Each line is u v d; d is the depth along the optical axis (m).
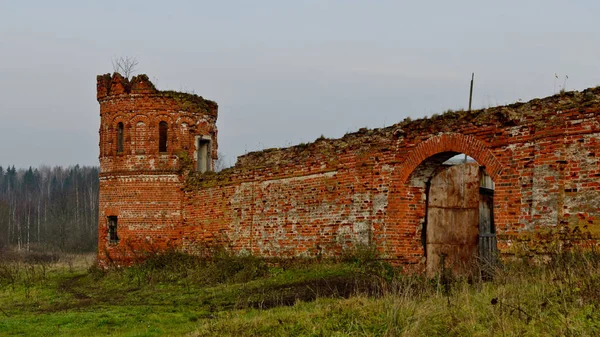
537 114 14.91
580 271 11.55
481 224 20.75
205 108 30.11
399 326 10.73
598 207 13.52
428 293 13.12
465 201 18.53
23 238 80.38
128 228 28.73
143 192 28.73
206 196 27.16
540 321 9.77
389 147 19.09
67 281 28.17
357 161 20.05
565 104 14.38
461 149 16.77
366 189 19.62
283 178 23.14
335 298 14.88
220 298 18.05
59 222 75.69
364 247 19.42
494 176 15.77
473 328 10.12
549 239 14.12
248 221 24.62
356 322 11.17
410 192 18.81
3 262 37.75
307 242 21.80
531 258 14.43
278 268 22.42
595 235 13.44
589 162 13.79
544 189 14.49
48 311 18.02
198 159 30.45
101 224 29.59
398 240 18.66
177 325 14.32
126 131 29.11
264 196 23.98
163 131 29.39
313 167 21.80
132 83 29.12
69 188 110.56
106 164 29.53
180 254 27.62
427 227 18.94
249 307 15.53
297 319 12.12
